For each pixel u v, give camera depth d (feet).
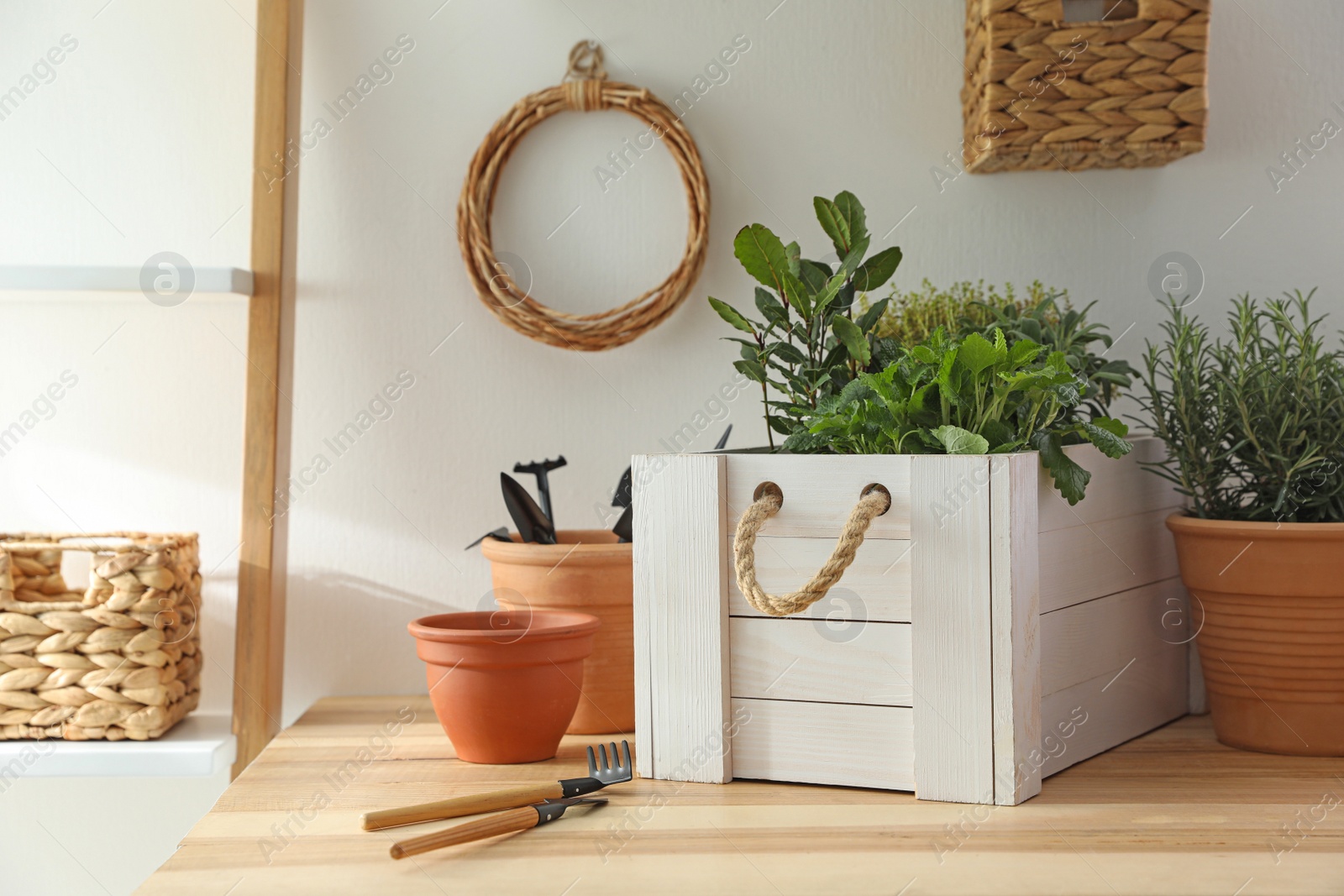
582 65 3.97
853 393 2.76
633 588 2.82
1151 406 3.75
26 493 3.99
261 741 3.68
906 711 2.61
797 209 3.97
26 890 4.00
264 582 3.73
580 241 3.99
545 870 2.16
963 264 3.95
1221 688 3.09
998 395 2.60
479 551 3.99
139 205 4.02
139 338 4.00
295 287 3.90
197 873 2.15
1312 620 2.87
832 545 2.64
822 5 3.95
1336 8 3.86
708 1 3.96
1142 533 3.24
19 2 4.00
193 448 4.00
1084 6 3.55
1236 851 2.23
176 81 4.02
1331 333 3.86
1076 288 3.93
